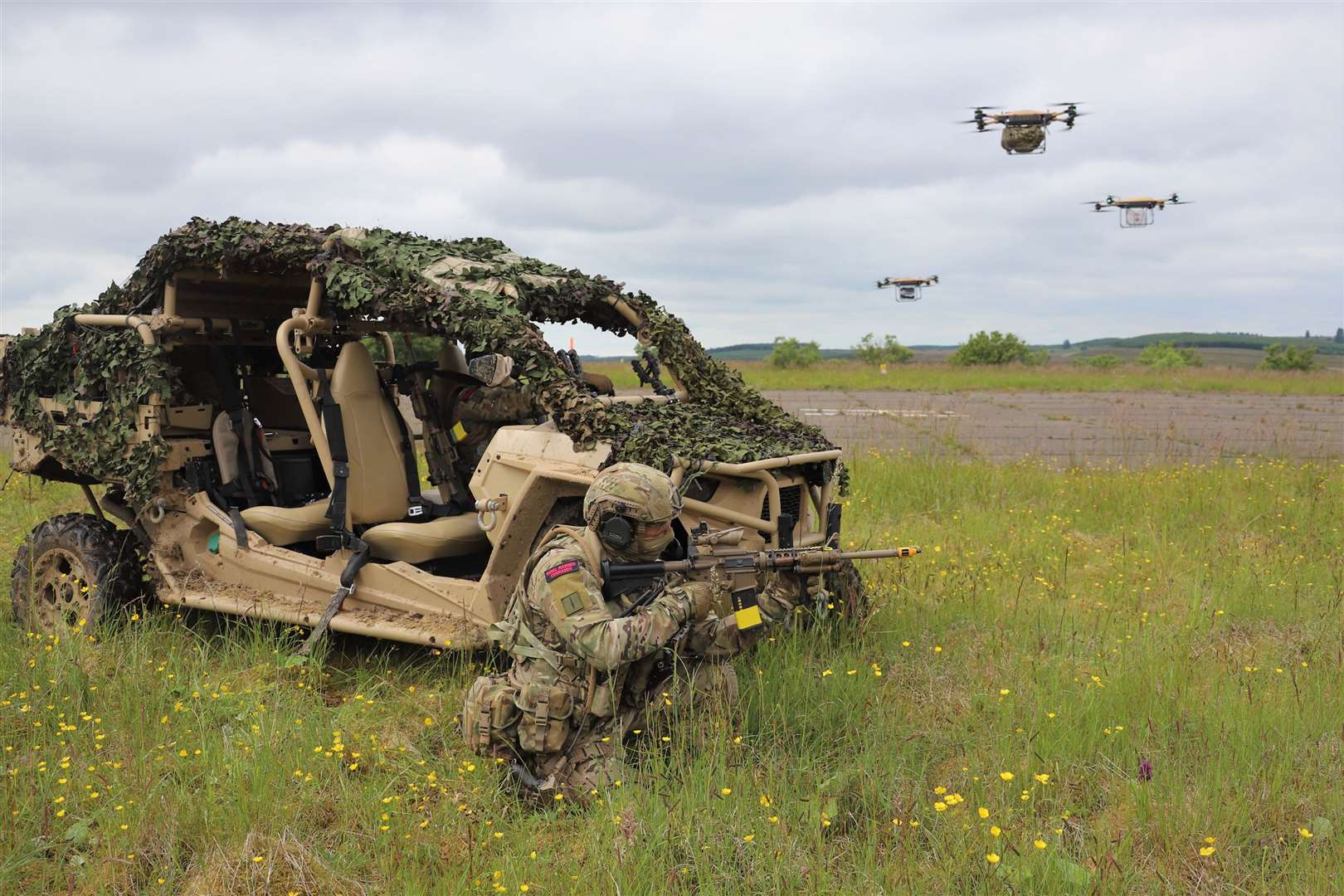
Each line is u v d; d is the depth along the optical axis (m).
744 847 3.26
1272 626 5.69
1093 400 26.56
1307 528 8.18
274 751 3.91
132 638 5.29
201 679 4.77
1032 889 3.02
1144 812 3.47
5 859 3.29
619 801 3.47
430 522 5.35
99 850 3.39
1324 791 3.64
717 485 4.70
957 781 3.77
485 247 5.78
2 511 9.07
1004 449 15.00
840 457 5.39
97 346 5.59
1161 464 11.77
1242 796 3.52
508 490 4.75
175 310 5.72
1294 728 4.12
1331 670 4.77
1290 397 28.66
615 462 4.50
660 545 3.84
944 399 26.62
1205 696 4.44
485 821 3.45
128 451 5.59
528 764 3.76
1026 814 3.54
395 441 5.41
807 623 5.16
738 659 4.59
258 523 5.54
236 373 6.15
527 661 3.79
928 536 7.98
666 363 5.88
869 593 5.89
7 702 4.33
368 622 4.99
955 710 4.44
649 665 3.81
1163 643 5.15
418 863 3.27
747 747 3.90
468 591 4.83
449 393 5.60
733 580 3.93
